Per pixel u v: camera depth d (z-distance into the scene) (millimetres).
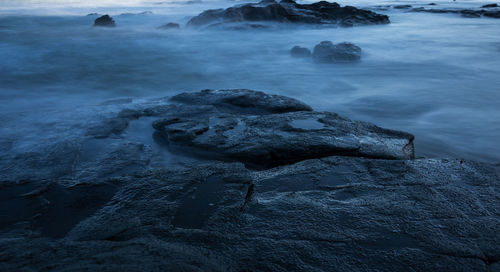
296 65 12969
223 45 17438
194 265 2029
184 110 5844
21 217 2871
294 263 2178
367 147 4391
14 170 3779
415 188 3178
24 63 13547
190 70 12430
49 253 2154
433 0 50531
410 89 9664
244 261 2186
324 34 20438
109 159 4145
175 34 21484
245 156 4258
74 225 2758
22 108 8281
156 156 4453
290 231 2520
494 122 7184
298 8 25922
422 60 13539
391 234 2477
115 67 12961
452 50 15477
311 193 3146
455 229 2535
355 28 22719
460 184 3254
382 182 3334
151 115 5703
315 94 9336
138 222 2658
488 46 16172
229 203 2926
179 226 2627
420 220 2646
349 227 2561
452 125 7047
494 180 3334
